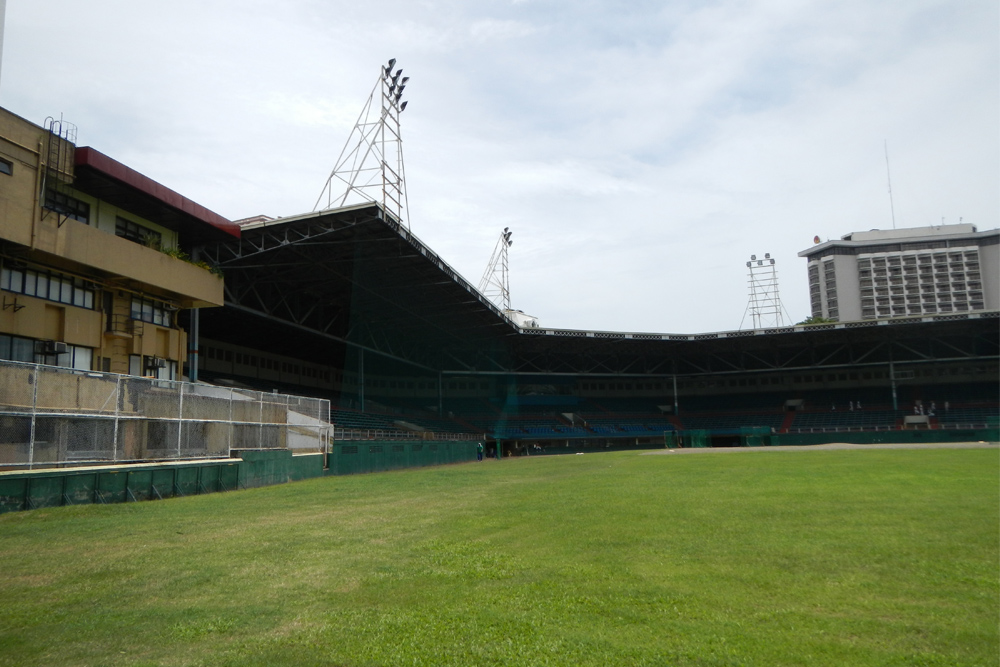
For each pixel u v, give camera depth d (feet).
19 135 78.02
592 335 242.17
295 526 43.01
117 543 36.86
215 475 76.95
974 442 202.80
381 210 122.83
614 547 33.32
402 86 144.97
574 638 20.33
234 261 131.23
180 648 19.97
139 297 101.14
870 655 18.66
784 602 23.58
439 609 23.45
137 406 69.10
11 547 35.86
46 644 20.40
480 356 262.06
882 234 502.79
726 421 277.03
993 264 481.05
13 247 78.95
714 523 39.93
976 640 19.62
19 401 54.85
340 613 23.15
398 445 145.79
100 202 95.35
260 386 198.80
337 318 193.47
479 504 54.80
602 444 273.54
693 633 20.58
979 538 33.81
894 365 257.55
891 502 48.16
